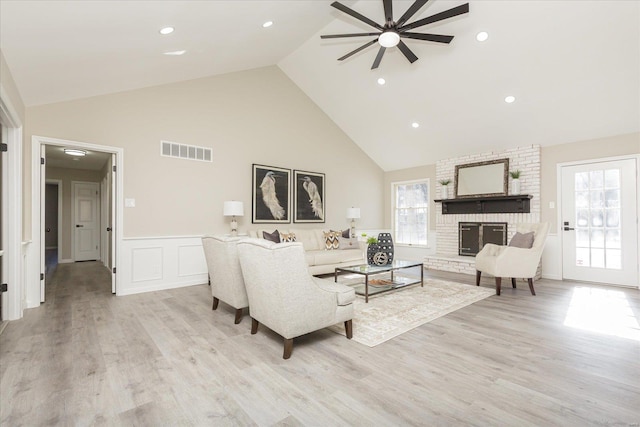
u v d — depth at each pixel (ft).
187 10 8.75
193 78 15.38
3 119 9.18
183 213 14.92
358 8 13.00
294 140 19.72
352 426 4.81
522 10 11.43
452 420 4.94
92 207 25.13
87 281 15.92
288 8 11.13
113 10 7.49
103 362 6.90
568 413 5.10
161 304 11.65
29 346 7.73
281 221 18.83
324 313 7.71
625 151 14.61
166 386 5.94
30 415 5.04
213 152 16.02
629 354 7.30
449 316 10.15
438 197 21.63
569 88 13.58
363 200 24.03
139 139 13.75
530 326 9.21
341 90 19.08
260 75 18.10
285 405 5.35
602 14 10.66
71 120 12.17
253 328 8.63
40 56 8.55
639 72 12.00
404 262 14.69
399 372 6.48
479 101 15.96
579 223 15.99
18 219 9.89
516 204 17.71
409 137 20.80
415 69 15.65
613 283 14.97
